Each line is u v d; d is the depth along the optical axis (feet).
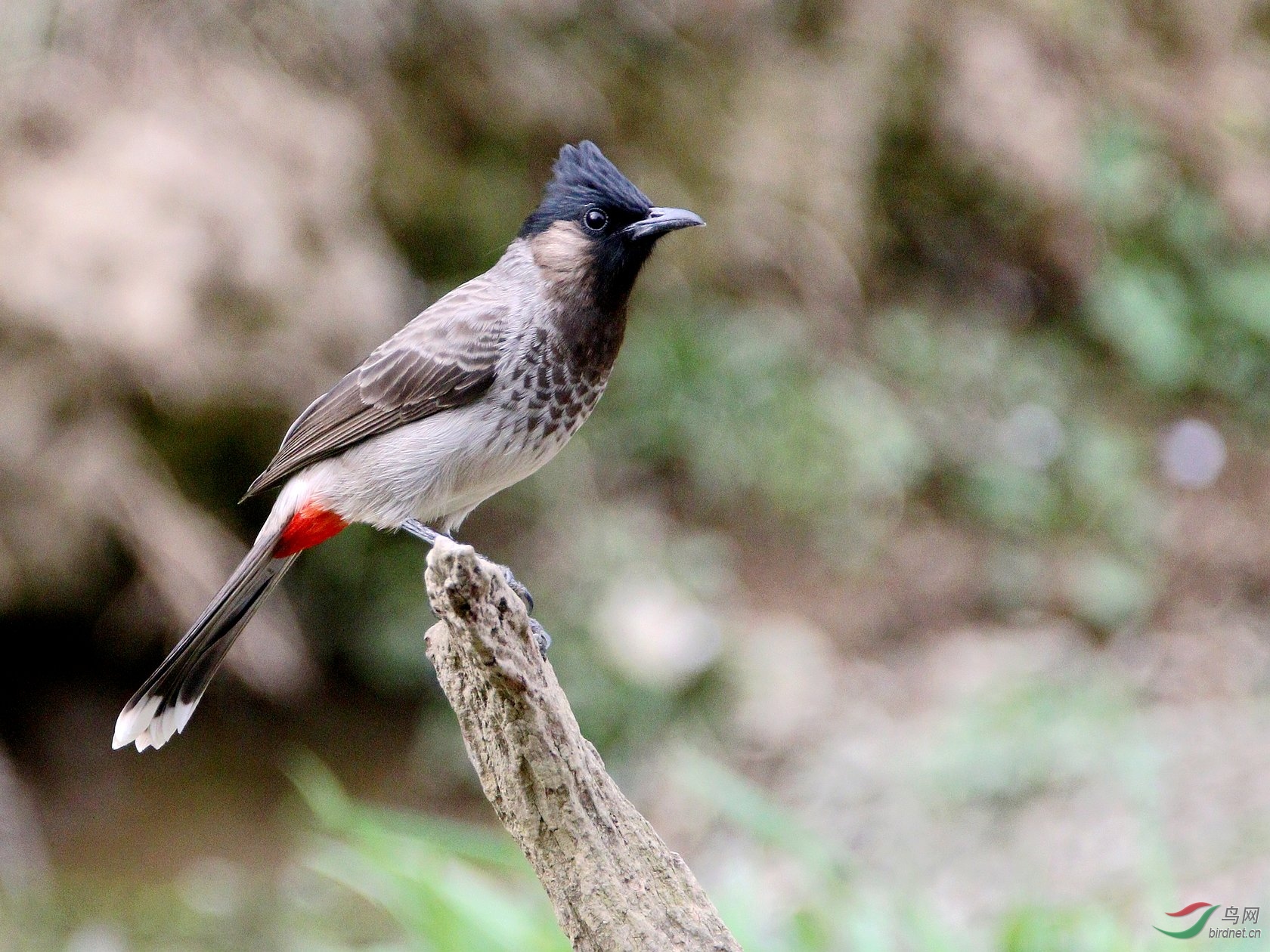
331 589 42.22
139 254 34.88
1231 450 53.06
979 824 34.73
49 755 40.34
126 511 36.68
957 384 52.01
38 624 40.63
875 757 38.70
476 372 21.70
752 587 46.50
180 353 35.01
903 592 47.14
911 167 52.70
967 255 54.34
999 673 42.14
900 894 27.17
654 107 47.34
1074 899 30.07
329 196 38.06
